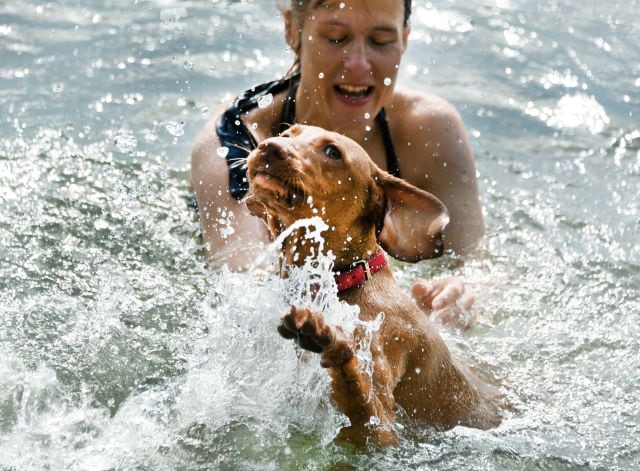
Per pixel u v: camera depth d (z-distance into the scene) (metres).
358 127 5.43
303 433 4.07
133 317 4.83
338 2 5.11
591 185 6.70
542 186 6.65
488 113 7.61
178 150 6.67
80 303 4.92
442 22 9.34
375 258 4.28
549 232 6.07
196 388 4.25
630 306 5.32
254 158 3.98
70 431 4.04
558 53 8.77
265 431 4.08
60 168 6.32
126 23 8.78
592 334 5.08
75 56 8.03
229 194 5.37
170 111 7.18
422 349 4.23
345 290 4.17
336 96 5.31
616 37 9.19
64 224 5.68
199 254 5.47
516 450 4.18
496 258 5.73
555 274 5.61
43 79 7.59
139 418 4.13
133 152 6.61
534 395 4.64
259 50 8.31
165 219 5.84
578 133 7.43
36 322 4.72
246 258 5.08
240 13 9.16
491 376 4.75
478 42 8.91
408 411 4.27
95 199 6.00
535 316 5.21
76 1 9.27
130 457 3.91
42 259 5.29
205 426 4.11
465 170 5.75
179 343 4.65
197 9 9.23
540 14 9.69
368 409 3.73
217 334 4.39
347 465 3.90
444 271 5.55
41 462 3.85
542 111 7.72
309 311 3.31
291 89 5.61
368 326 4.02
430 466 4.00
